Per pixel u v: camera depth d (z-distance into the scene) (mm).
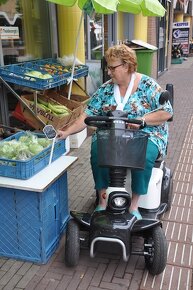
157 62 12734
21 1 5352
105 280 2828
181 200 4098
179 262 3039
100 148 2637
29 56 5668
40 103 4895
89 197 4105
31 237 2949
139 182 2928
